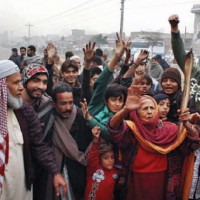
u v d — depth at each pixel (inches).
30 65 104.1
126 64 150.4
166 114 114.4
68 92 103.2
